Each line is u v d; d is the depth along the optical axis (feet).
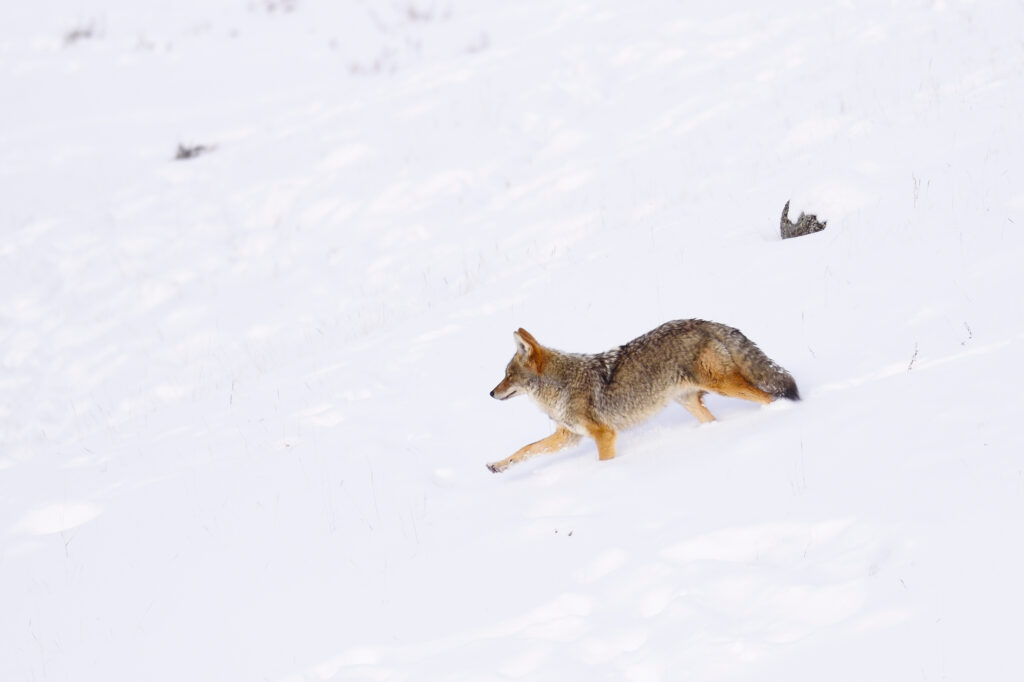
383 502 102.42
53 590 99.66
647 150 241.35
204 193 274.98
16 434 188.34
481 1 392.47
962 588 61.67
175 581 95.71
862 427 85.46
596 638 69.77
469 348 144.66
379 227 241.76
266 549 97.71
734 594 69.62
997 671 54.90
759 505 79.77
